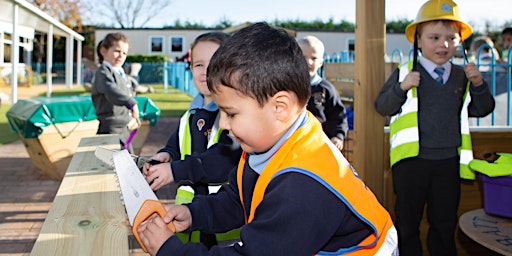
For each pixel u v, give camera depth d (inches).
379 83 117.8
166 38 1396.4
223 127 48.4
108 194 62.6
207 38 87.1
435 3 111.7
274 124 47.1
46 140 198.8
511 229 84.4
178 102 645.3
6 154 274.8
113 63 187.3
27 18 601.9
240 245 44.8
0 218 157.8
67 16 1521.9
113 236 48.0
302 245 43.8
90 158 84.6
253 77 44.8
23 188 198.1
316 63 146.9
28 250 130.3
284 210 44.1
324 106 146.9
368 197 50.2
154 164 80.3
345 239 49.1
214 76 46.4
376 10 115.7
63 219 52.7
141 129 242.1
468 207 130.2
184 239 87.0
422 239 129.3
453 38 112.0
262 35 46.9
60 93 761.0
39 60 1480.1
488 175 90.2
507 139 132.1
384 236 51.9
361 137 119.2
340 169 48.4
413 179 112.2
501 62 222.1
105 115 182.9
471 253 130.8
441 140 110.9
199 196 60.8
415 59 114.7
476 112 116.5
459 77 114.8
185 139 87.7
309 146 47.9
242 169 55.8
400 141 113.2
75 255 43.1
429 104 112.0
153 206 47.9
